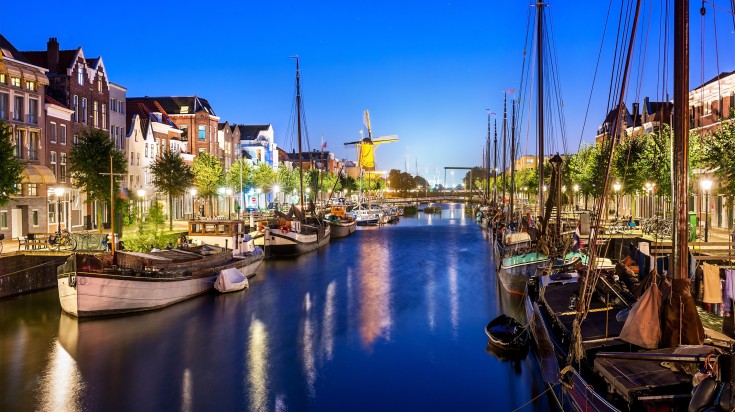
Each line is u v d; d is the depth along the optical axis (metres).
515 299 34.19
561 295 22.14
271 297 34.69
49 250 35.56
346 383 20.47
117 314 28.84
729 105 47.09
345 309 31.62
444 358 23.09
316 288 37.88
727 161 33.06
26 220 45.34
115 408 18.28
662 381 11.54
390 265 48.97
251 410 18.23
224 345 24.78
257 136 122.50
